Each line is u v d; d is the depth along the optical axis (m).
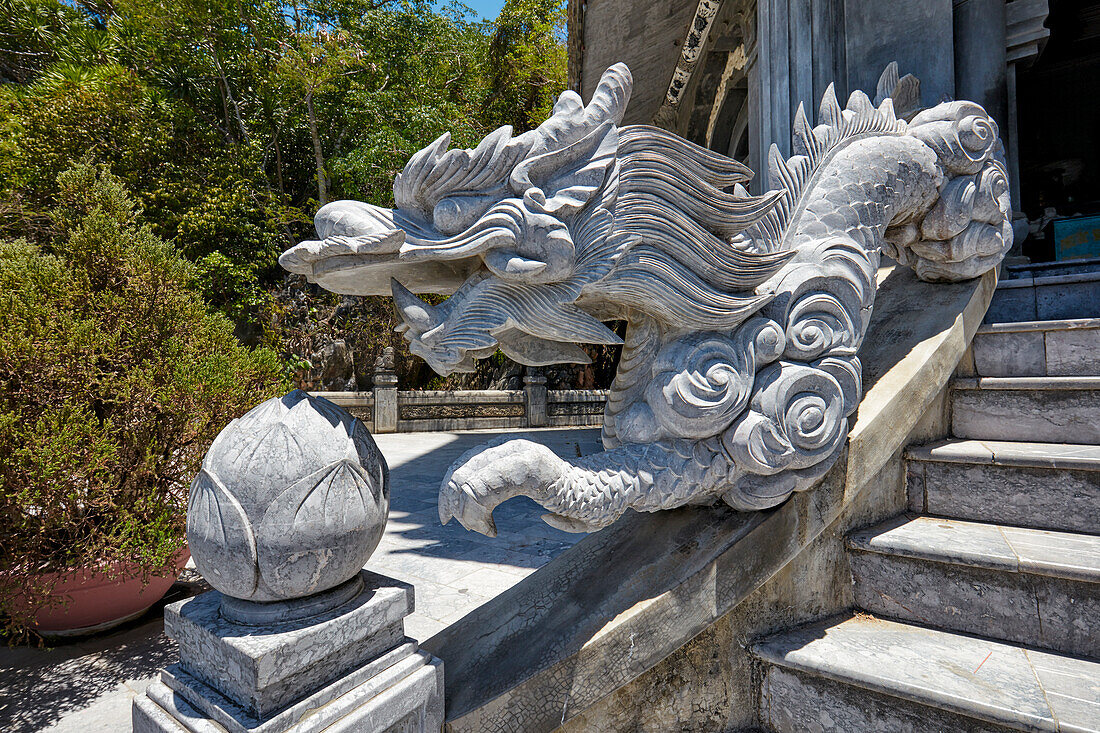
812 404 1.42
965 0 3.25
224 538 1.00
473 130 17.75
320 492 1.04
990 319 2.67
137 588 2.49
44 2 14.23
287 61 15.69
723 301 1.38
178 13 14.83
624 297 1.34
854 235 1.65
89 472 2.07
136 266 2.49
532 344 1.46
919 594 1.60
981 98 3.22
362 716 1.04
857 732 1.36
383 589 1.20
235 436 1.09
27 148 10.73
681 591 1.40
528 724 1.27
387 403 12.95
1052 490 1.67
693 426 1.36
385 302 18.03
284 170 19.56
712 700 1.52
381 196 16.53
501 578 3.05
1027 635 1.44
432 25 20.62
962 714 1.18
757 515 1.52
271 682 0.94
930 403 1.89
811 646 1.48
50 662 2.31
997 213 2.01
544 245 1.20
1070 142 6.60
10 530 2.04
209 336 2.65
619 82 1.29
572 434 12.58
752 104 4.68
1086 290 2.44
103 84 12.52
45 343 2.09
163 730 1.01
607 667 1.33
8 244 2.43
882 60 3.19
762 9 3.79
